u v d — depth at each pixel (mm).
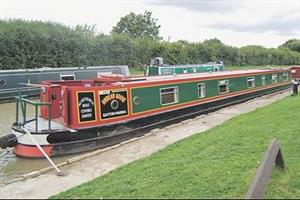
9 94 22516
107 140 12375
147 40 46688
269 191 6559
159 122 14547
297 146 9312
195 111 16891
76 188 7121
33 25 35219
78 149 11648
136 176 7484
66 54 36375
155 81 14391
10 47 31109
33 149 11062
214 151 9133
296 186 7023
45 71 23844
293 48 86062
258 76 24688
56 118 12797
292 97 22000
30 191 7539
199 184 6789
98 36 41906
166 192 6480
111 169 8992
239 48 62344
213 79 18516
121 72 28547
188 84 16375
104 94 12414
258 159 8109
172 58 47094
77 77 25281
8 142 11211
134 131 13352
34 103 11266
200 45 52719
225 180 6914
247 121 13383
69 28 39188
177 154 9195
